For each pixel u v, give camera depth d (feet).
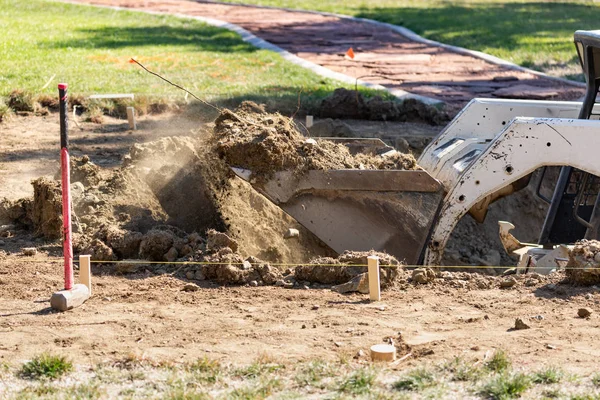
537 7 253.03
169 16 227.61
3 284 50.78
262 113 71.41
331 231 62.03
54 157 84.99
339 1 279.90
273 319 45.03
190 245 56.08
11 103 106.01
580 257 49.96
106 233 56.90
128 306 47.39
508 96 125.29
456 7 256.52
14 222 63.21
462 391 34.71
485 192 61.00
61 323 44.39
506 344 40.52
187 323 44.50
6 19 207.92
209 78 131.34
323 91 121.90
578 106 72.90
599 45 60.39
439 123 106.63
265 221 66.64
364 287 49.75
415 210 61.57
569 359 38.42
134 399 34.22
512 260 80.64
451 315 45.42
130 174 65.67
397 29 208.74
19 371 37.78
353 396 34.30
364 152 73.82
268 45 176.24
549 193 86.99
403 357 39.27
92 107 105.70
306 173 61.52
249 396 34.01
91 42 170.71
